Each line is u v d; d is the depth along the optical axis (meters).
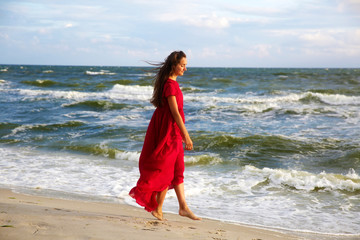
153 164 3.01
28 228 2.51
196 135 9.86
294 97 17.95
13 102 17.53
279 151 8.42
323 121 12.16
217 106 15.30
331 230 4.05
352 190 5.68
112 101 18.30
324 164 7.43
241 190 5.71
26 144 9.35
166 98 2.98
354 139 9.27
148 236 2.60
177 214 4.34
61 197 4.97
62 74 46.06
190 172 6.82
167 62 3.00
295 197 5.39
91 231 2.55
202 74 48.81
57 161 7.56
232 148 8.75
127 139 9.85
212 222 4.08
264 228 4.00
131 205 4.73
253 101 17.52
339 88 24.28
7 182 5.82
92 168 7.00
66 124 11.85
